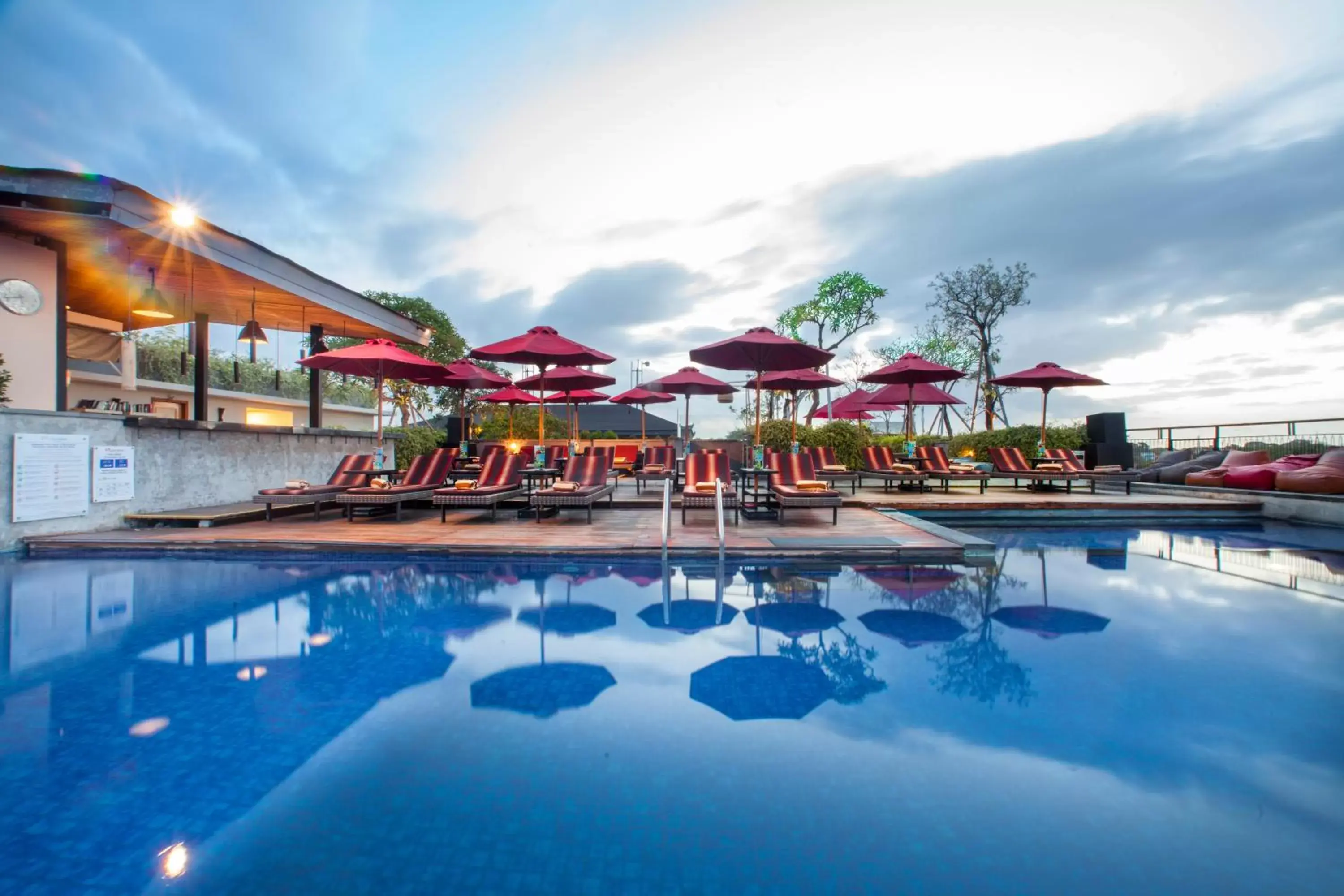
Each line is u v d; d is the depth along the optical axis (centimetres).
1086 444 1183
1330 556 600
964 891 141
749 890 141
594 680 274
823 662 297
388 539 611
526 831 165
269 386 1991
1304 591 449
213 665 295
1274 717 237
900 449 1503
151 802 180
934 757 206
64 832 165
